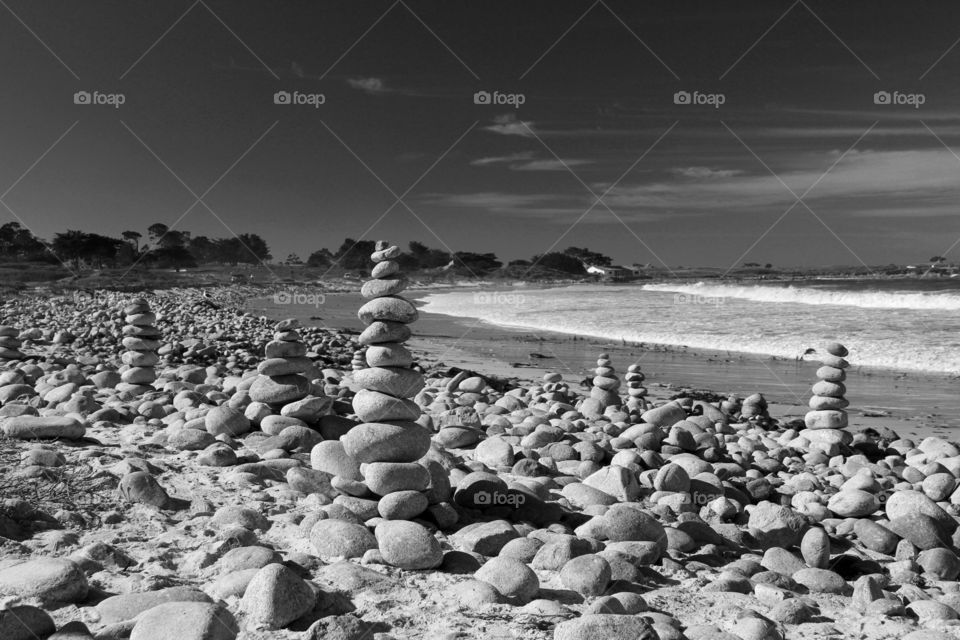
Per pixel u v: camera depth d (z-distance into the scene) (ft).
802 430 37.14
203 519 18.43
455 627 13.53
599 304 144.56
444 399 39.63
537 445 29.35
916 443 36.42
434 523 19.65
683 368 62.95
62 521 17.56
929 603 16.03
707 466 26.68
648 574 17.34
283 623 13.21
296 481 21.22
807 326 88.28
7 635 11.91
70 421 24.43
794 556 18.90
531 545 17.62
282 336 28.73
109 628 12.37
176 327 86.74
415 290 268.00
